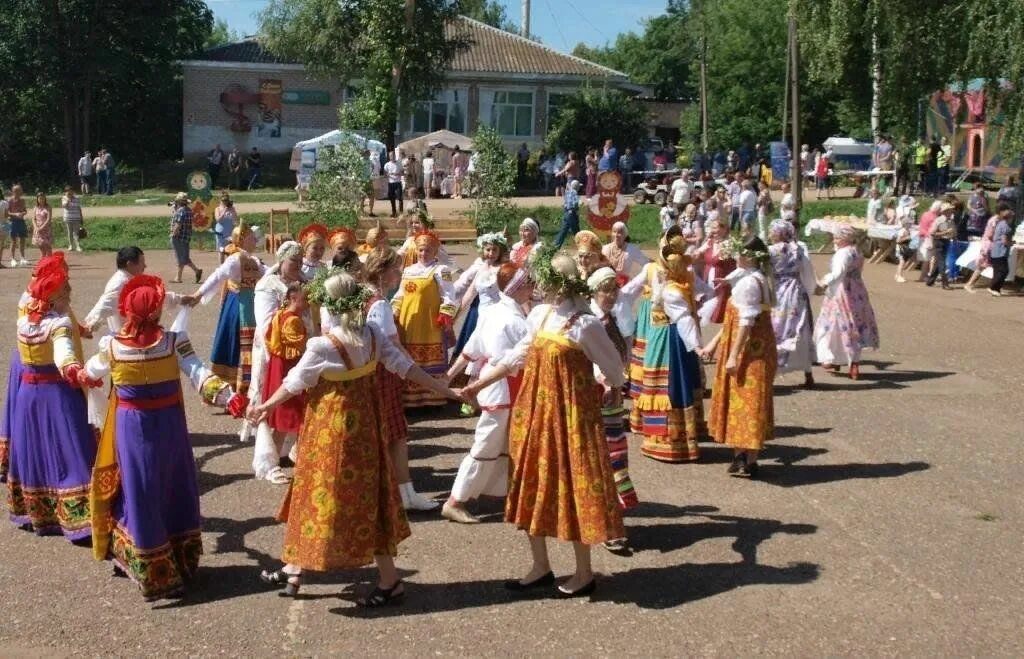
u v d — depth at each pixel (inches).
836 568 261.6
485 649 216.2
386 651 215.0
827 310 485.1
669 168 1691.7
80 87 1713.8
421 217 408.2
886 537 283.3
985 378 489.7
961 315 689.0
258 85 1779.0
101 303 298.4
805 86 1847.9
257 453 309.9
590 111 1653.5
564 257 239.3
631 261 414.3
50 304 269.3
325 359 225.6
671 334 347.9
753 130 1934.1
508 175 1159.6
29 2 1643.7
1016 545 278.8
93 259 985.5
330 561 224.8
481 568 258.1
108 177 1565.0
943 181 1317.7
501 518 293.1
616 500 237.3
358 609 235.0
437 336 393.7
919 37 911.7
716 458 354.6
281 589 245.1
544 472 236.5
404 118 1545.3
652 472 338.0
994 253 781.3
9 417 280.8
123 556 239.9
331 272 232.4
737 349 324.5
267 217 1169.4
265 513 293.4
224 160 1774.1
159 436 237.9
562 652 215.2
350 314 227.0
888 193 1255.5
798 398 444.1
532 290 286.5
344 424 225.9
